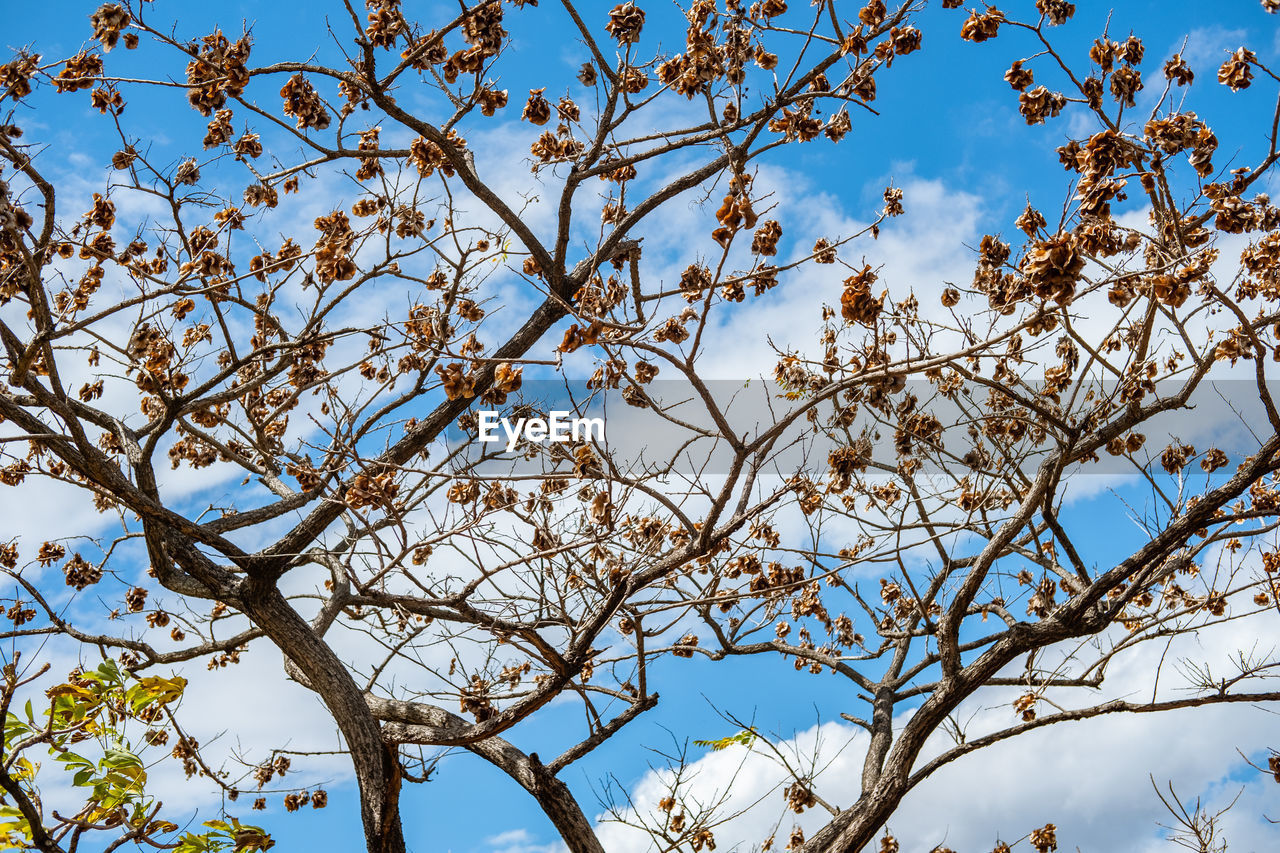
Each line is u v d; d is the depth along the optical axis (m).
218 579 6.71
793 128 6.88
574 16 6.51
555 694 6.21
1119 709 7.12
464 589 5.57
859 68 6.40
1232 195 5.72
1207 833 7.62
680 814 7.43
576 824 6.64
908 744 6.77
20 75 5.29
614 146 7.27
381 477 6.04
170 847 4.56
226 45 5.58
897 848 8.16
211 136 6.23
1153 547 6.61
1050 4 5.55
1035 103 5.66
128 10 5.31
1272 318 5.75
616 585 5.76
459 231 6.47
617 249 7.70
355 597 6.19
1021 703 7.50
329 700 6.66
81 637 7.62
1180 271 4.62
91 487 6.61
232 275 6.25
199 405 6.36
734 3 6.86
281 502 7.62
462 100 6.29
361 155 6.23
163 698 4.75
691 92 6.96
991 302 5.38
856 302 4.24
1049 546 8.44
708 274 6.05
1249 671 7.07
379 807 6.33
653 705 7.62
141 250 6.26
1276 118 5.62
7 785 4.27
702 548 5.36
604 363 4.68
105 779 4.34
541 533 6.30
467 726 6.72
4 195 4.62
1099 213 4.50
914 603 9.10
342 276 5.80
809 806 7.59
